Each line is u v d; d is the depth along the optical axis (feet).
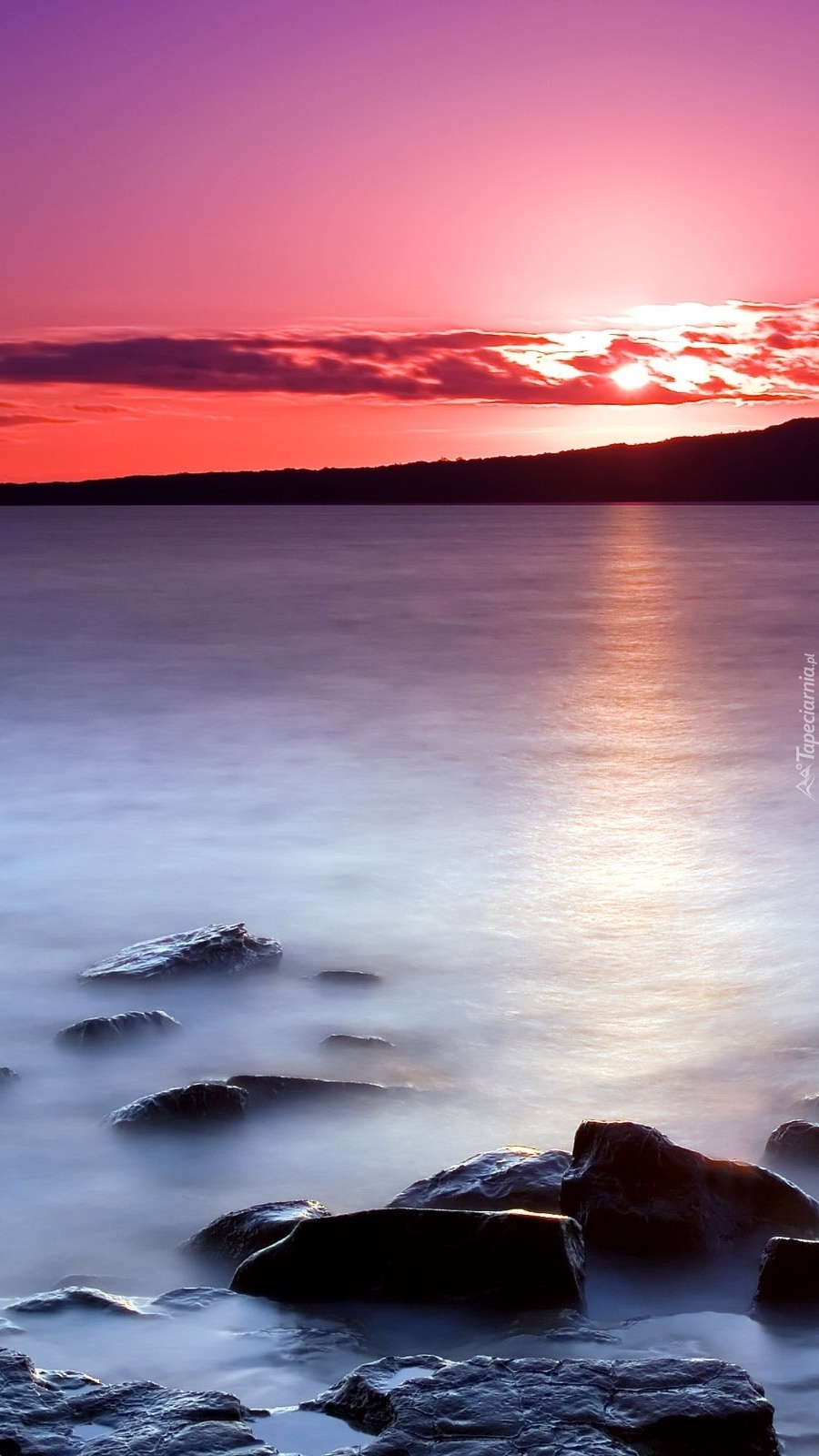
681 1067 29.91
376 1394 12.98
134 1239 21.24
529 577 242.17
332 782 66.08
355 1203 22.79
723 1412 12.39
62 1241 21.18
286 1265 17.10
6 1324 15.83
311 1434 12.69
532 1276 16.66
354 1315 16.49
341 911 43.78
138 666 115.65
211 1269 19.26
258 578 238.68
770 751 73.26
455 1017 33.27
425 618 163.12
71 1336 15.64
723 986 35.91
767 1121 26.71
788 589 210.79
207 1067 29.63
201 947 36.22
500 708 90.99
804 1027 32.45
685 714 87.56
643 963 38.04
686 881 47.09
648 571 255.91
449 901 44.93
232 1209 22.39
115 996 34.19
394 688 101.50
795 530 481.46
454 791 63.67
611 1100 27.91
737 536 426.92
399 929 41.68
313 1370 14.79
